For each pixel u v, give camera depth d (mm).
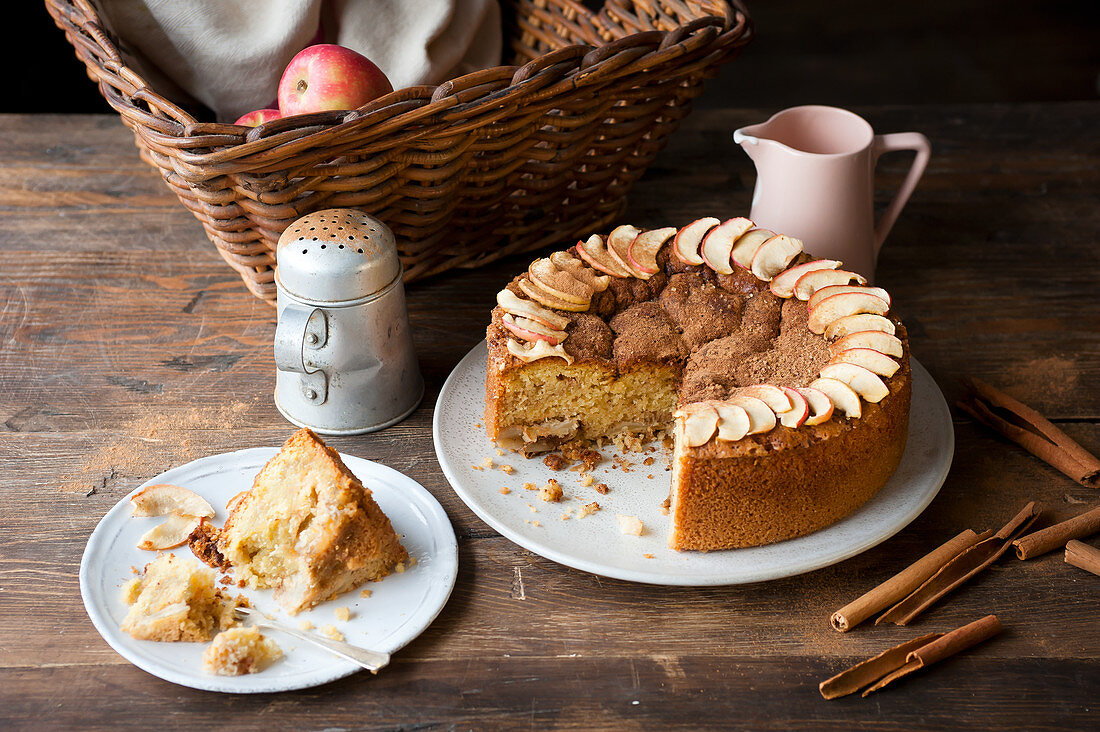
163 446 1020
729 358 999
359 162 1015
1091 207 1243
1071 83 2543
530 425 1021
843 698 887
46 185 1257
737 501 930
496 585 940
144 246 1195
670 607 930
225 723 871
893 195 1259
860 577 948
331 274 975
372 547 921
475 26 1209
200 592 907
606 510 975
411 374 1042
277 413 1047
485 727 872
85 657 898
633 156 1159
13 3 1602
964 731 873
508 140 1056
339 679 884
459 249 1137
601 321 1030
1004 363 1089
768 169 1086
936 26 2850
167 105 996
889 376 963
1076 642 912
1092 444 1023
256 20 1149
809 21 2881
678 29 1079
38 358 1086
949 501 991
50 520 970
